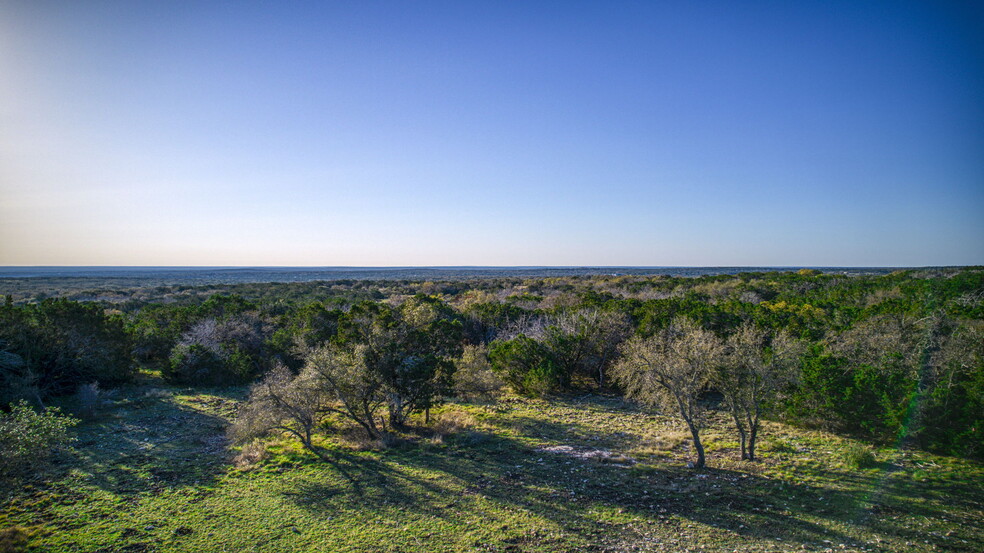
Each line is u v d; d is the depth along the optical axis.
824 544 13.77
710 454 22.58
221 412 31.06
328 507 17.08
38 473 20.14
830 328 33.62
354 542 14.57
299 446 24.23
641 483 18.92
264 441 24.58
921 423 22.09
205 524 15.88
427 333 30.12
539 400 35.72
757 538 14.23
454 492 18.30
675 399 21.55
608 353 39.22
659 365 20.92
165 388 37.41
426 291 97.19
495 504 17.12
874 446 23.30
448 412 31.84
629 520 15.65
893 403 23.42
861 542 13.82
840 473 19.55
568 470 20.61
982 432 20.23
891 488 17.77
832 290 55.34
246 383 40.19
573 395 37.34
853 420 24.94
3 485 14.63
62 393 33.66
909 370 24.08
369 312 35.50
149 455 22.77
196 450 23.69
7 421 14.93
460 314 52.25
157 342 44.44
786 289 62.75
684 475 19.70
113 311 64.00
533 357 38.00
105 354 35.19
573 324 41.69
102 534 15.22
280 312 58.16
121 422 28.25
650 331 36.53
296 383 23.89
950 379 21.77
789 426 27.27
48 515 16.55
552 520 15.80
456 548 14.09
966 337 22.94
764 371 20.77
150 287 121.62
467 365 33.06
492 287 98.50
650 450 23.14
